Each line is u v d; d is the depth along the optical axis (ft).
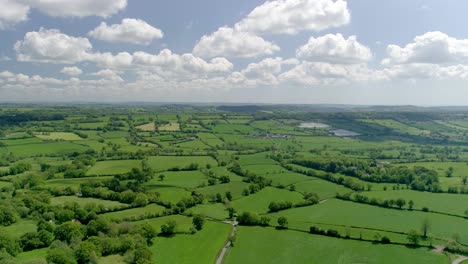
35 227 412.36
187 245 407.03
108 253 360.28
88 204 491.72
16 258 335.06
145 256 347.77
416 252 403.13
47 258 320.50
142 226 411.13
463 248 401.90
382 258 388.98
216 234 442.09
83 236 388.78
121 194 545.03
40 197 502.38
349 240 435.53
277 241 430.20
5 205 446.19
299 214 525.75
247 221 484.74
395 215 520.83
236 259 382.01
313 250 407.44
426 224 444.55
